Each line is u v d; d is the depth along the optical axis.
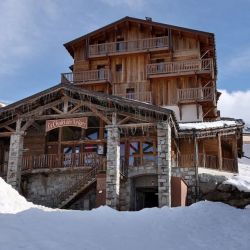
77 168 23.88
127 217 14.59
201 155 25.66
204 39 32.50
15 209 14.15
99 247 10.66
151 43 32.97
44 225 12.10
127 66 33.47
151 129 23.19
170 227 13.16
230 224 13.49
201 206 15.35
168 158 20.67
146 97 31.64
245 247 11.57
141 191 24.77
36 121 26.31
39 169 24.44
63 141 26.11
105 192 21.17
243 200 15.53
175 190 20.50
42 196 24.50
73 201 22.61
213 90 30.62
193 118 30.48
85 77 33.31
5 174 26.25
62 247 10.19
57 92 23.75
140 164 24.36
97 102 23.11
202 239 12.11
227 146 28.11
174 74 31.41
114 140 21.88
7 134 23.94
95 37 34.75
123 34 34.47
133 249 10.85
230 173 25.45
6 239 10.05
